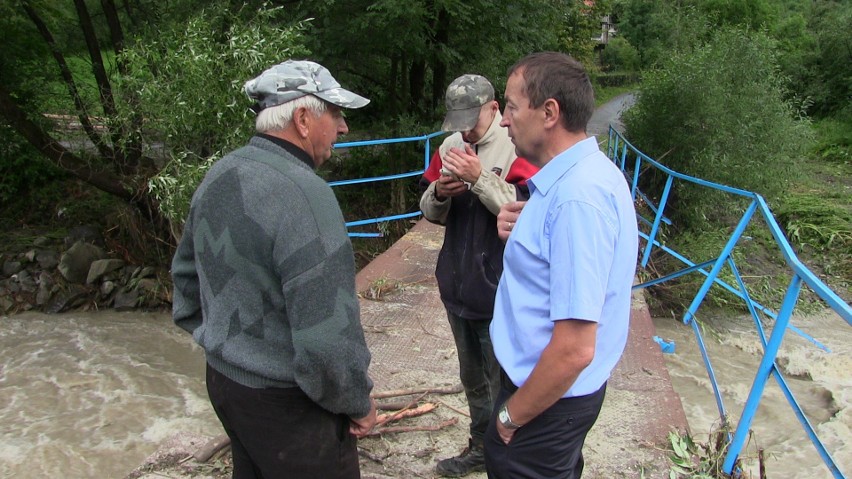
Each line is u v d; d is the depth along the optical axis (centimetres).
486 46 1098
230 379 166
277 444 170
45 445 587
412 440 294
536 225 151
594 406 162
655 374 364
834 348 716
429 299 470
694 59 928
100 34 1045
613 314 156
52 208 1158
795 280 229
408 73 1213
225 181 159
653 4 3369
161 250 989
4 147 1078
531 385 148
